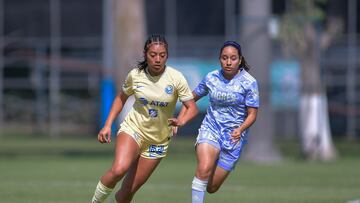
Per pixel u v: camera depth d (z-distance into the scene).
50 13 121.56
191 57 116.38
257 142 82.94
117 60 81.88
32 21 122.19
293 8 83.94
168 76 30.70
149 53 30.08
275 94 109.94
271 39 86.19
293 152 95.31
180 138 117.94
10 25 122.75
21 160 80.94
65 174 63.69
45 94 122.75
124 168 30.05
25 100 123.44
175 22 116.94
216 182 33.16
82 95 121.69
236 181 58.38
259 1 81.38
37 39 122.12
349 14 109.81
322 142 86.81
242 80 32.22
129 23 81.31
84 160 80.75
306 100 86.94
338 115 114.88
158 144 31.33
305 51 85.94
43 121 123.12
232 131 32.59
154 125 30.94
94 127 121.69
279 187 53.34
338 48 112.56
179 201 43.03
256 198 44.66
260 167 73.31
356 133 114.50
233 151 32.72
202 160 31.84
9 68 123.25
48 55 121.88
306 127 86.94
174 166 73.50
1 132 123.56
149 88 30.58
